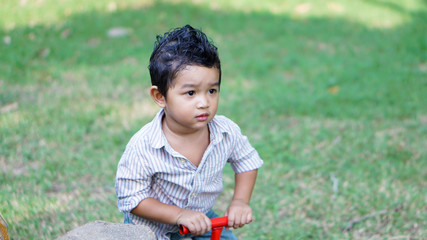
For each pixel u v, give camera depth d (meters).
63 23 7.87
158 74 2.04
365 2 10.37
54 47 6.90
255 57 7.07
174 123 2.14
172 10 8.76
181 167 2.16
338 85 6.09
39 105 5.04
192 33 2.06
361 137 4.60
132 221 2.31
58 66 6.24
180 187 2.21
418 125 4.87
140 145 2.15
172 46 2.02
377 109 5.30
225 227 2.27
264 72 6.50
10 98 5.15
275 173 3.94
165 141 2.13
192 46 2.00
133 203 2.16
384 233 3.20
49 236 2.96
